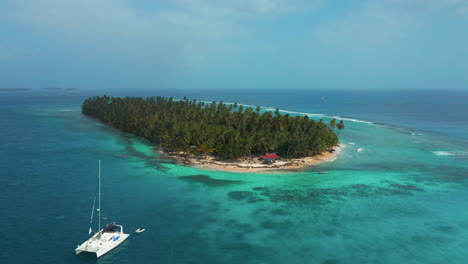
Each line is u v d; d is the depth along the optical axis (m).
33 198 68.25
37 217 59.16
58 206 64.31
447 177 87.00
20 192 71.62
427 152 117.56
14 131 156.38
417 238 54.12
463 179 85.25
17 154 107.62
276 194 73.12
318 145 103.75
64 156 105.25
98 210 60.28
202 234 54.44
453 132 165.50
